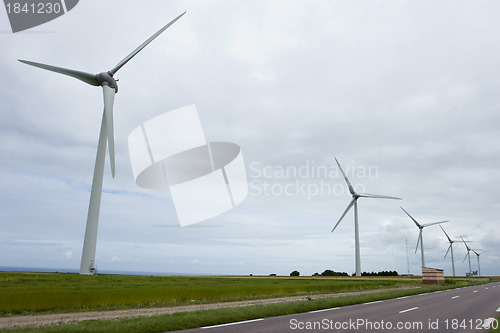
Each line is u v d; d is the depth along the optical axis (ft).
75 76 144.36
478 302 77.66
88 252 136.56
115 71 150.30
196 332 35.86
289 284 142.41
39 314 53.67
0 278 104.88
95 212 140.15
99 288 83.15
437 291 124.47
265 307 55.93
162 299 76.95
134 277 155.12
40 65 135.95
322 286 132.16
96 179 142.00
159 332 36.06
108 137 128.26
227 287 103.35
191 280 165.99
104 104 138.82
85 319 47.96
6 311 54.60
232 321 44.16
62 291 63.26
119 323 39.45
